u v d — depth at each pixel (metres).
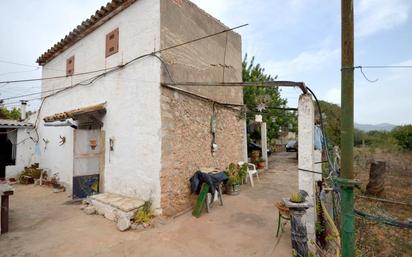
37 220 5.18
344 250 2.06
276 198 6.59
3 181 9.76
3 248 3.87
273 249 3.73
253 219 5.00
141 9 5.77
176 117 5.65
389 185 8.25
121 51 6.23
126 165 5.84
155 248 3.82
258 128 13.16
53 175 8.98
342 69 2.04
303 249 3.26
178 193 5.57
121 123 6.06
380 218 2.37
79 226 4.77
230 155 8.45
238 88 9.30
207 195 5.50
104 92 6.71
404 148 14.30
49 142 9.55
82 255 3.63
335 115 14.27
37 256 3.61
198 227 4.62
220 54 8.02
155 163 5.16
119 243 4.00
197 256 3.57
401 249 3.87
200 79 6.79
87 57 7.53
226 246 3.86
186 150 5.98
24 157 10.46
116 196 5.77
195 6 6.77
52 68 9.69
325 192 4.59
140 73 5.64
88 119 6.69
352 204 2.04
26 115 12.00
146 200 5.27
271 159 15.96
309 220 3.75
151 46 5.45
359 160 12.09
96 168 6.83
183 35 6.12
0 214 4.48
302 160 3.93
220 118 7.88
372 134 18.89
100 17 6.72
